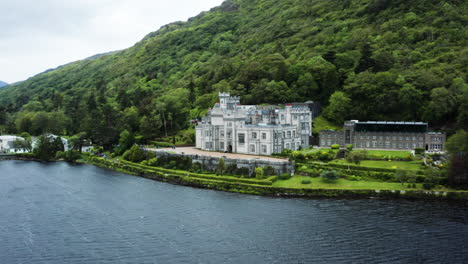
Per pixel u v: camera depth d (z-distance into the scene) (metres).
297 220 115.62
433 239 99.56
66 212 131.75
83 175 192.00
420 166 153.50
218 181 159.38
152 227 115.31
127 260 94.50
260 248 98.00
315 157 171.62
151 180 177.50
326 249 95.75
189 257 94.88
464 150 137.88
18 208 136.88
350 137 194.75
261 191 146.38
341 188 140.50
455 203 128.38
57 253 99.44
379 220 113.69
